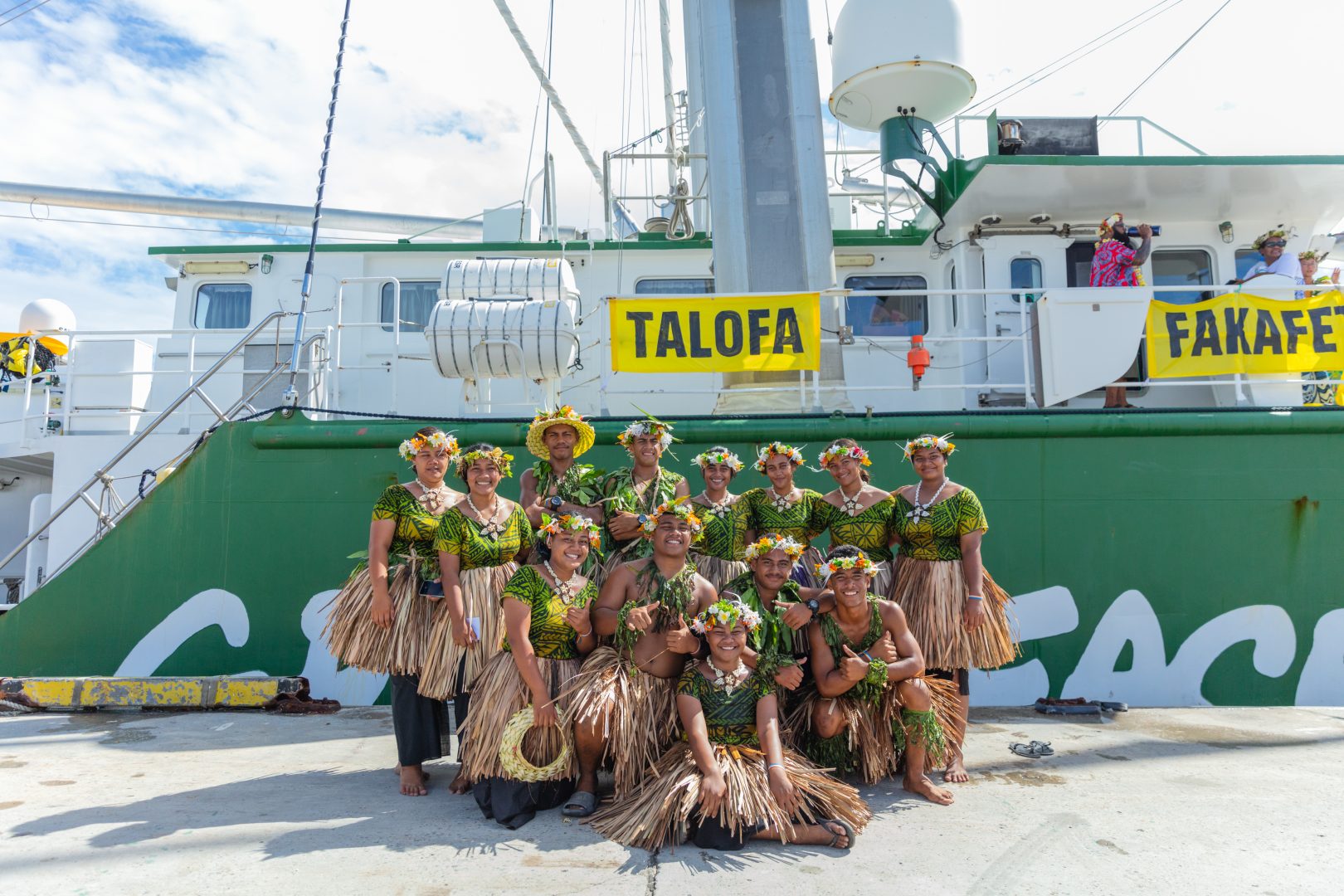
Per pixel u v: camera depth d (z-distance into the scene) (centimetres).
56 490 718
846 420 624
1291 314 649
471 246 892
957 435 622
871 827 351
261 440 622
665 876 297
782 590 395
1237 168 736
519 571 380
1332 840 333
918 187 843
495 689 378
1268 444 627
